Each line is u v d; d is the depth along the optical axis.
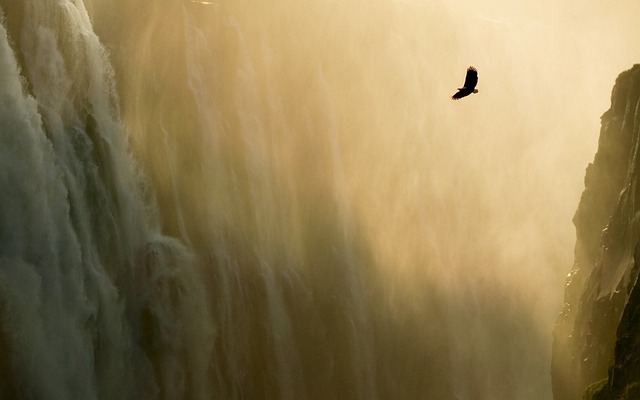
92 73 89.75
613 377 72.56
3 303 77.00
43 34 86.00
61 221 83.56
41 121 84.00
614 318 77.81
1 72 80.56
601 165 88.56
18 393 77.44
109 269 88.06
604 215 87.44
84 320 83.94
